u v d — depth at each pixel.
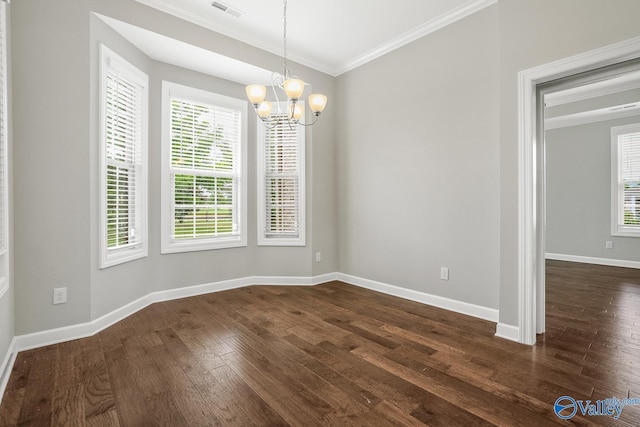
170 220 3.55
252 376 1.93
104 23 2.70
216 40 3.26
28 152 2.29
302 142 4.14
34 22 2.30
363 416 1.56
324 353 2.23
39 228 2.34
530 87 2.35
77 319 2.50
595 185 5.68
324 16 3.11
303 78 4.04
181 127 3.61
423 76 3.34
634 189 5.30
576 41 2.13
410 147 3.48
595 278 4.56
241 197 4.03
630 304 3.35
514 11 2.42
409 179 3.50
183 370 2.00
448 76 3.12
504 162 2.49
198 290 3.71
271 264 4.18
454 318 2.92
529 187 2.35
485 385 1.83
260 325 2.76
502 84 2.49
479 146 2.90
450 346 2.34
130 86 3.08
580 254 5.88
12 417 1.54
